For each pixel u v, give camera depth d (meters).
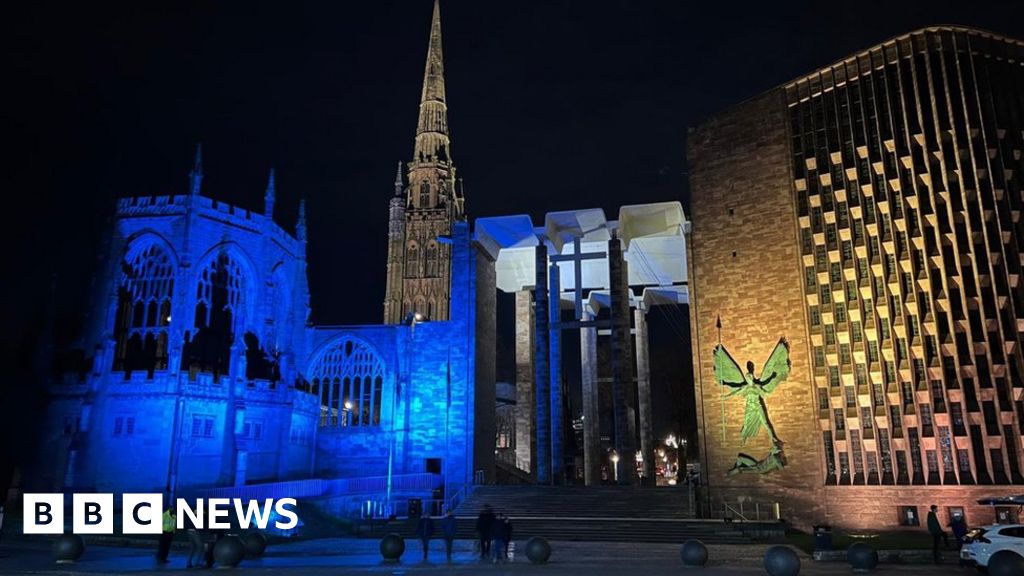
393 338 66.12
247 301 59.66
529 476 72.88
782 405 45.78
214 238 56.69
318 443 65.00
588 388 71.31
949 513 39.59
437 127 131.62
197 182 56.53
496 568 25.33
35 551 30.48
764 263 48.16
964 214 42.12
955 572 25.34
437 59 137.00
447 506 50.75
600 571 24.22
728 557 30.27
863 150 45.69
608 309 82.69
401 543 28.81
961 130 43.25
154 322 56.47
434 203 123.12
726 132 51.50
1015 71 44.34
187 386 51.62
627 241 63.59
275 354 61.50
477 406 62.84
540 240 62.94
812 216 47.19
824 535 30.88
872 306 44.03
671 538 38.28
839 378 44.34
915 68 44.75
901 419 41.94
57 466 51.56
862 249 44.84
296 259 66.19
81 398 52.62
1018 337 40.22
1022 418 39.28
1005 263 41.06
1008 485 38.41
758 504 45.00
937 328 41.69
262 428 56.84
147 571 23.50
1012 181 42.47
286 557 29.88
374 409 66.38
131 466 49.91
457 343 63.56
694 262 50.72
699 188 51.69
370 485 51.47
